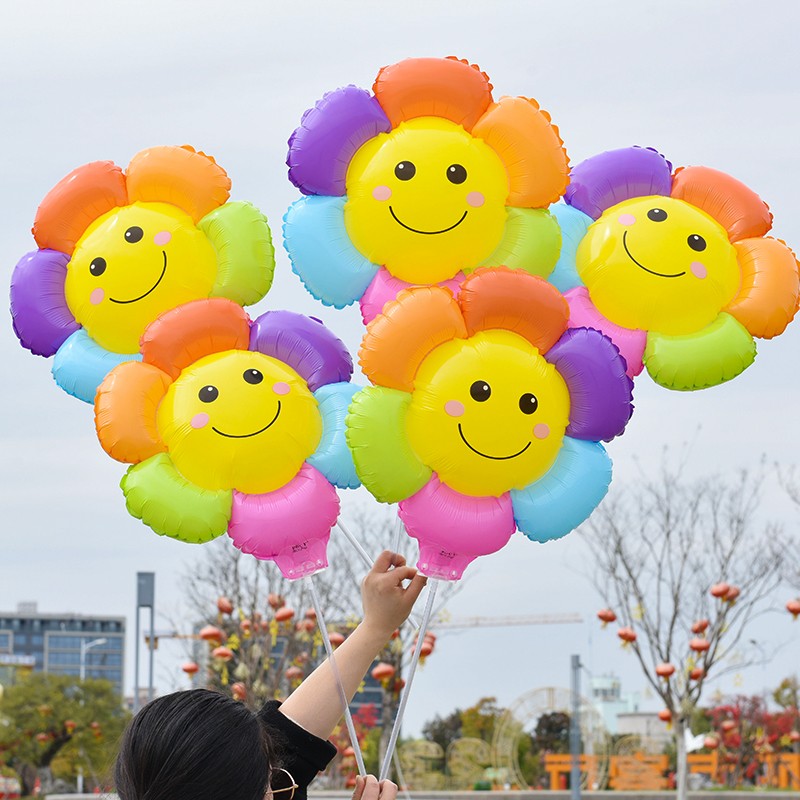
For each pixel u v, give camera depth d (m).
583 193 5.68
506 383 4.80
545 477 4.95
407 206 5.26
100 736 38.62
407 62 5.40
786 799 21.17
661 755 27.00
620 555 17.69
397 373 4.84
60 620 118.56
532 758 27.55
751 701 29.30
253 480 5.17
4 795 34.50
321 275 5.41
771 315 5.44
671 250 5.41
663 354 5.36
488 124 5.37
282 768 2.69
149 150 5.79
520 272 4.87
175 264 5.57
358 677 2.93
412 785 26.67
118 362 5.63
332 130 5.35
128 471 5.23
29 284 5.72
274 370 5.31
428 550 5.00
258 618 17.02
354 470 5.26
